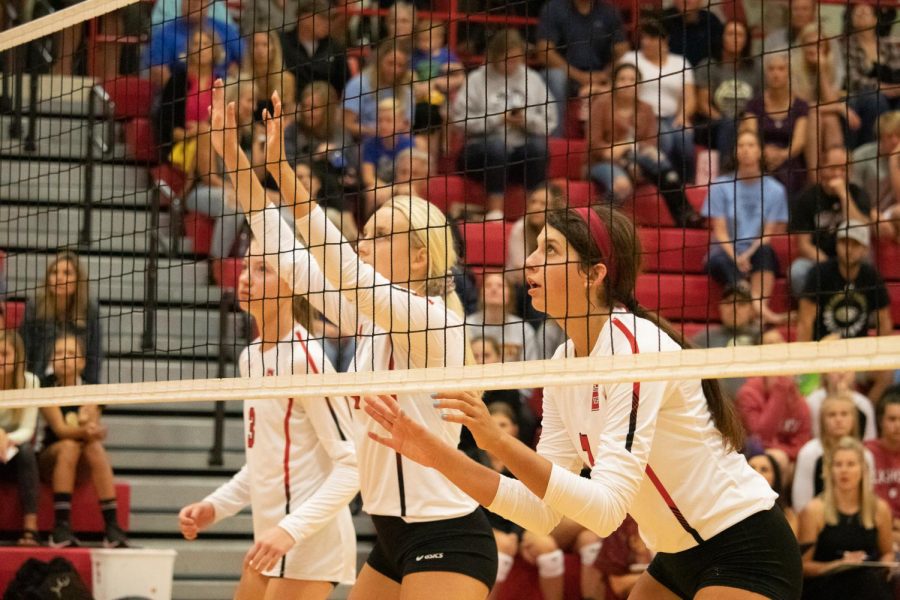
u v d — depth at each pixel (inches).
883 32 515.2
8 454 353.1
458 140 478.9
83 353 343.0
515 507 158.2
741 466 168.9
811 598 326.6
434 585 186.7
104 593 333.7
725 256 457.7
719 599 164.4
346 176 463.2
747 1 519.2
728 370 146.7
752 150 473.1
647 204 470.6
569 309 170.7
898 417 372.5
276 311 231.1
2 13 512.7
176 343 427.8
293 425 223.8
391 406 153.5
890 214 475.2
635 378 153.3
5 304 344.5
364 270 192.9
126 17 473.4
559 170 480.7
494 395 372.2
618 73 489.4
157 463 410.3
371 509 195.5
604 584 341.7
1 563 340.8
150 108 465.7
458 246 321.1
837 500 346.3
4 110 484.1
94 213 459.5
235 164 209.5
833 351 142.8
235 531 402.3
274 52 472.4
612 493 151.9
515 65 486.0
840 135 486.9
